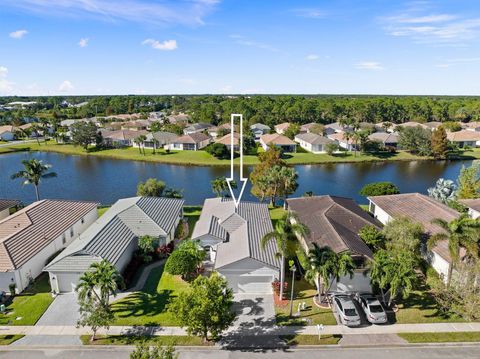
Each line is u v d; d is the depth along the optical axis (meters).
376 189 56.94
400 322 28.44
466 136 119.19
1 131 136.38
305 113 175.88
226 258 34.25
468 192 54.16
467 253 31.91
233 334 27.11
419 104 192.00
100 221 43.16
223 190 62.16
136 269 37.41
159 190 56.84
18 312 30.09
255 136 140.62
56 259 33.53
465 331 27.20
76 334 27.28
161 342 25.31
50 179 83.31
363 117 179.00
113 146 120.56
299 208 47.66
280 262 33.50
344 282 32.66
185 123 164.50
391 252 32.62
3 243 34.25
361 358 24.53
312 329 27.67
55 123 153.25
